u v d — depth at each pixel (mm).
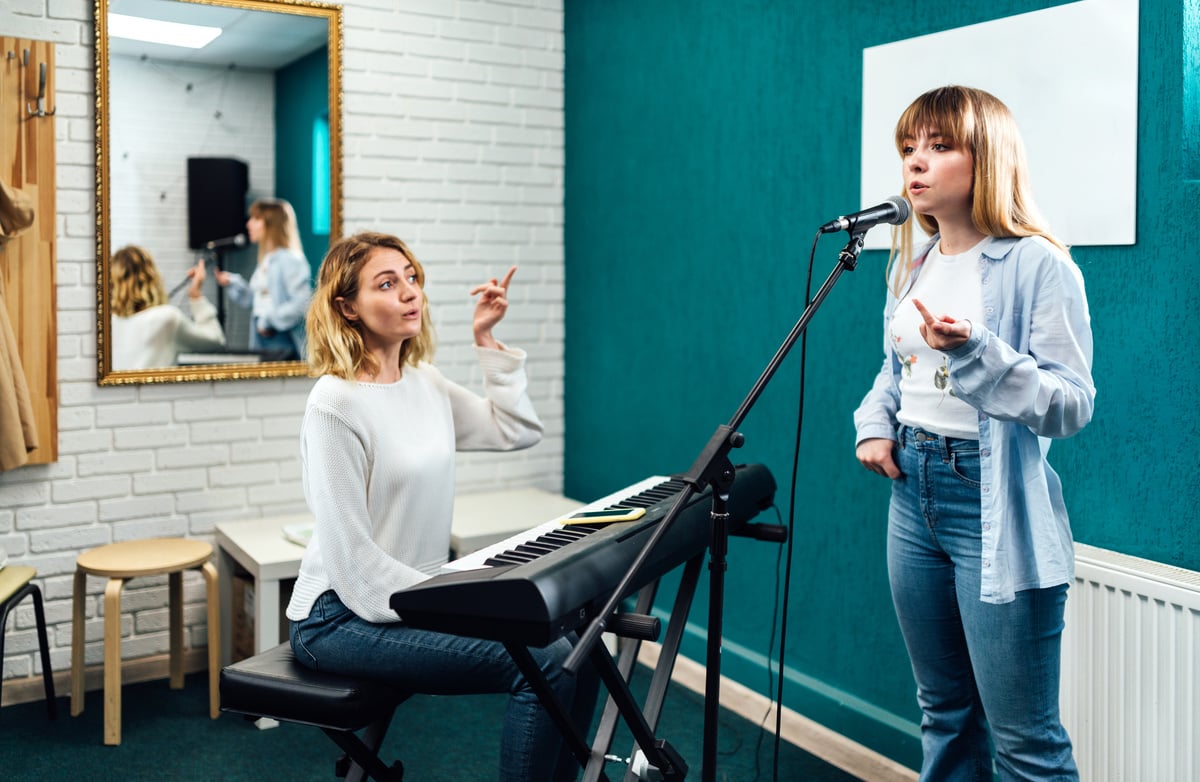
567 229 4559
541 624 1700
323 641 2297
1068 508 2600
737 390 3637
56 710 3549
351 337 2363
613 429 4305
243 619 3711
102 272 3682
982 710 2463
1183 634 2191
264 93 3916
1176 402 2359
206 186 3842
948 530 2271
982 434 2139
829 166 3225
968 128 2121
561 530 2104
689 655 3889
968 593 2229
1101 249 2502
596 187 4348
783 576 3484
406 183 4238
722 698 3664
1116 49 2424
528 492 4512
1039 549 2105
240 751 3295
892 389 2455
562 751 2410
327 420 2273
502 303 2707
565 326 4605
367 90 4133
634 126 4094
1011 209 2145
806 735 3338
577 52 4422
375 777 2307
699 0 3717
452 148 4324
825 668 3344
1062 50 2533
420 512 2379
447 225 4340
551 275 4582
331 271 2383
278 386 4055
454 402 2662
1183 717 2193
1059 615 2174
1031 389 1953
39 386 3605
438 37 4258
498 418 2701
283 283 3998
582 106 4410
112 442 3777
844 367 3207
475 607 1741
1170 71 2332
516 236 4492
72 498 3725
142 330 3770
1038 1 2596
